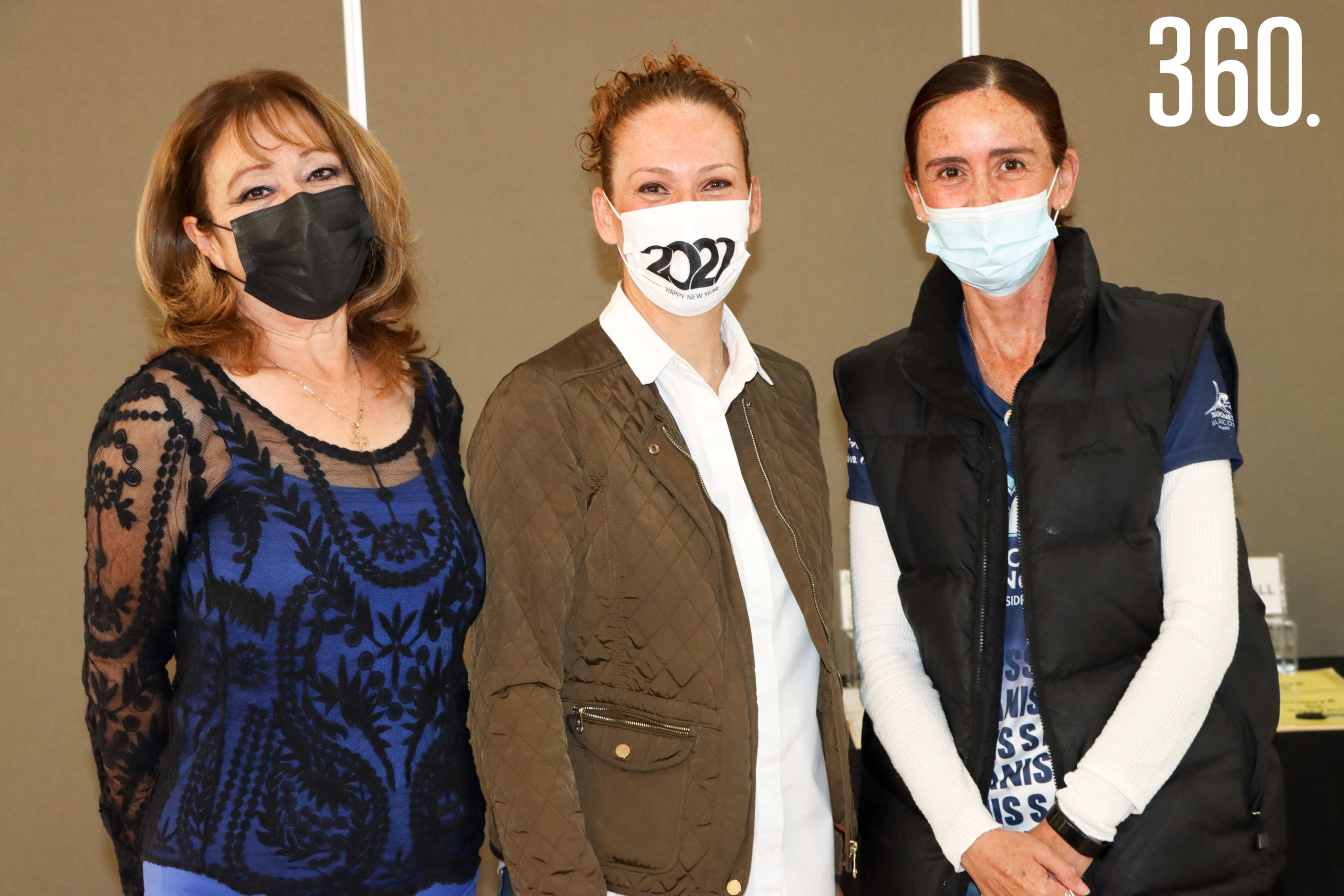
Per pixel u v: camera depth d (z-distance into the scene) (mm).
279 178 1230
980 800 1300
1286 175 2867
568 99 2834
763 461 1392
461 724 1301
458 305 2883
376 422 1314
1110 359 1339
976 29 2830
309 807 1160
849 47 2834
